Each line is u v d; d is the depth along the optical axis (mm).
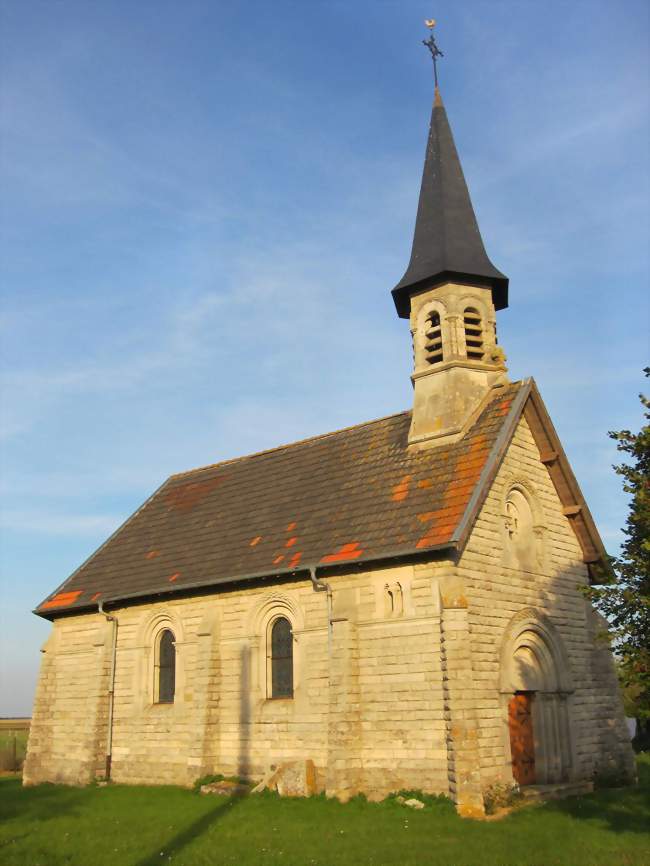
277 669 24047
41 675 30047
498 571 22156
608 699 24906
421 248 27281
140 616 27828
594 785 23172
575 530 25922
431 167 28484
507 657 21500
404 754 20266
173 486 34156
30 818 20359
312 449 29656
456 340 25812
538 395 24969
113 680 27938
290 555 23891
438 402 25312
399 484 24125
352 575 22312
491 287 27016
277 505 27438
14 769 37156
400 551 20938
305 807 19828
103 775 27000
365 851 15203
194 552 27797
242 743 23797
